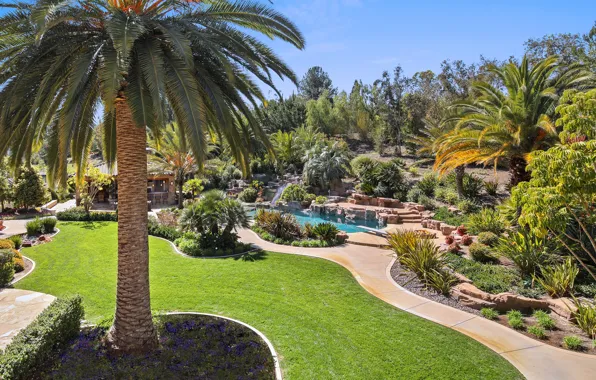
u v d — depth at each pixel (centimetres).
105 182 2062
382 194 2255
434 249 1012
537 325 684
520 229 1002
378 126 3944
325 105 4475
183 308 766
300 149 3375
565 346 607
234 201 1332
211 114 695
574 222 935
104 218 1906
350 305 781
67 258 1177
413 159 3266
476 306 765
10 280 941
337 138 4116
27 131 563
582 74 1234
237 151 695
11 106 501
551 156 627
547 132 1134
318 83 7156
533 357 573
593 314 648
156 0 575
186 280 941
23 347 495
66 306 612
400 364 550
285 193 2542
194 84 519
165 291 862
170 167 2355
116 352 557
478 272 913
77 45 530
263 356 568
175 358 555
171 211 2041
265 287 891
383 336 639
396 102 3584
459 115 1641
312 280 944
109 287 905
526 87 1214
